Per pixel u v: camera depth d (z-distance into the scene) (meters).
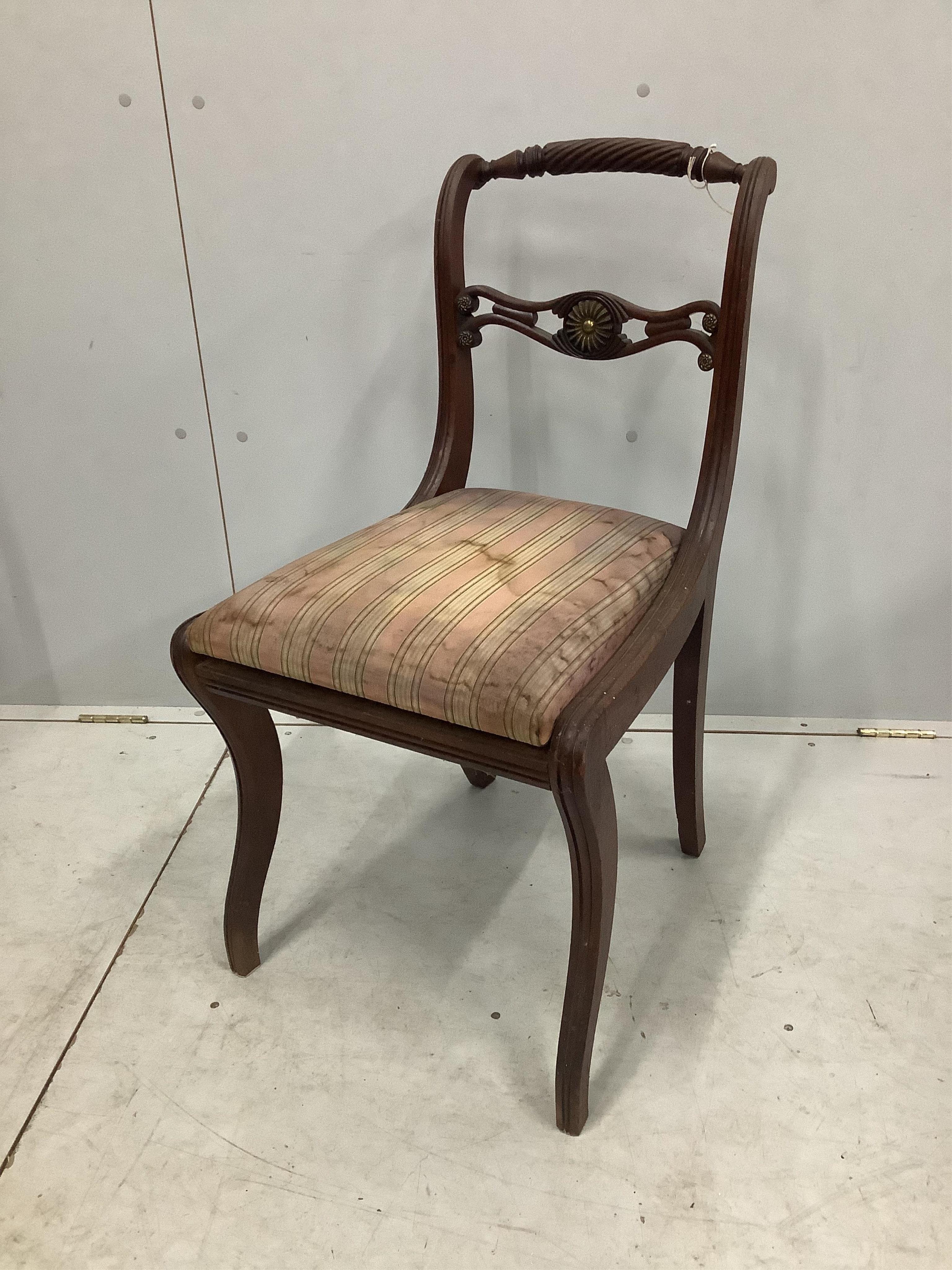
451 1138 0.87
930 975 1.03
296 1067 0.95
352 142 1.15
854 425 1.25
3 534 1.46
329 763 1.44
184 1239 0.79
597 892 0.76
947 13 1.02
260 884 1.02
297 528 1.43
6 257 1.26
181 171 1.19
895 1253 0.77
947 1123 0.87
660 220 1.15
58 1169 0.85
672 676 1.44
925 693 1.45
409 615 0.78
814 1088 0.91
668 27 1.06
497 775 0.74
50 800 1.36
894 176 1.11
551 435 1.30
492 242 1.20
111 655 1.56
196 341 1.30
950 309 1.17
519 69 1.09
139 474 1.40
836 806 1.30
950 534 1.31
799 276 1.17
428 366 1.28
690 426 1.26
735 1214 0.80
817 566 1.36
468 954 1.08
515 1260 0.77
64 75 1.15
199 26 1.11
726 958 1.06
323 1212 0.81
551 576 0.84
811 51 1.05
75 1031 0.99
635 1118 0.89
